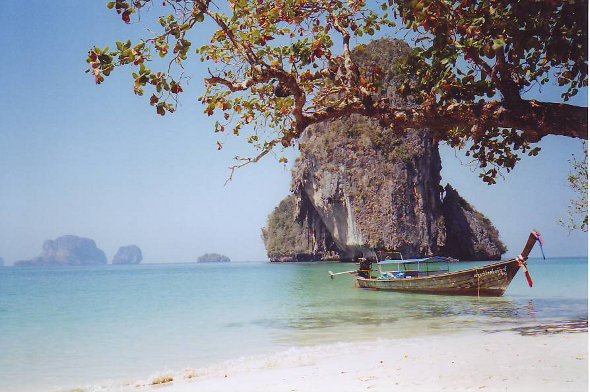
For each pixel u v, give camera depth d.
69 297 30.50
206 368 8.84
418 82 8.20
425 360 7.65
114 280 62.78
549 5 6.26
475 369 6.62
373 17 8.06
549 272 47.66
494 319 13.30
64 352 11.08
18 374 8.95
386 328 12.62
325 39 7.75
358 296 22.64
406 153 95.88
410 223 93.88
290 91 7.17
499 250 109.00
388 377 6.62
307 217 115.56
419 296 21.27
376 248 91.75
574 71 7.39
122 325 15.58
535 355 7.30
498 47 6.08
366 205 94.50
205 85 7.06
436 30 6.30
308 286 32.91
